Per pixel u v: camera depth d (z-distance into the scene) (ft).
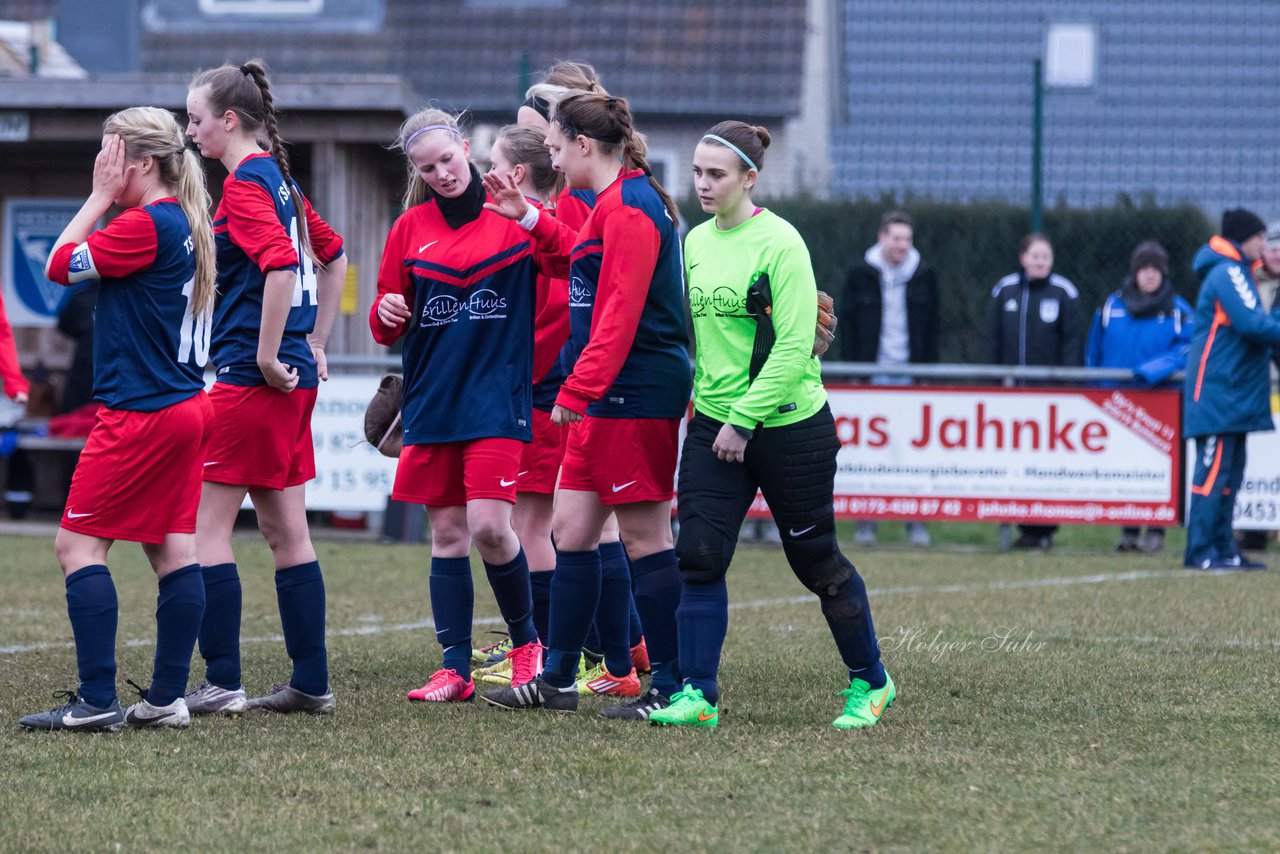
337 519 150.82
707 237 58.85
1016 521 136.98
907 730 58.34
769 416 57.77
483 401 64.54
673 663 62.44
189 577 59.26
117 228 56.24
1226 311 118.73
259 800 47.65
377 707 63.87
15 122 149.69
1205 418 120.78
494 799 47.78
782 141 258.78
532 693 63.62
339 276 67.36
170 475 57.98
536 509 73.56
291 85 147.02
